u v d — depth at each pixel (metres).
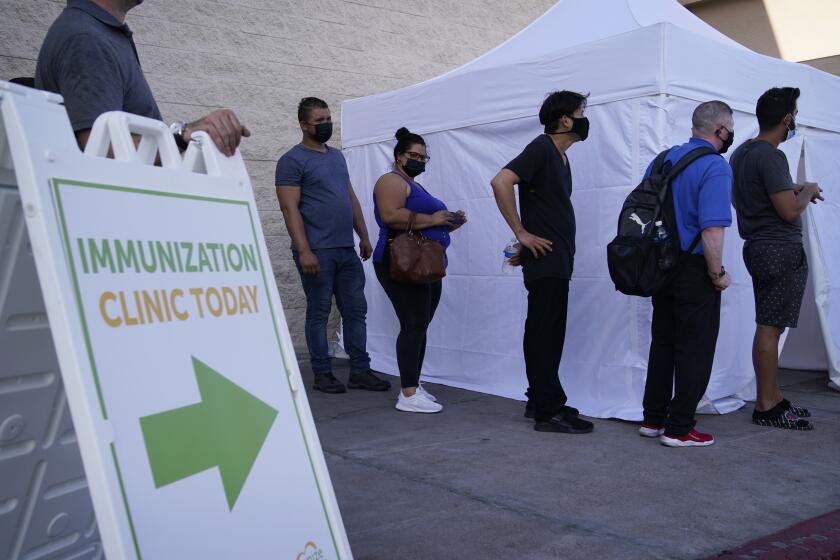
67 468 1.75
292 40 6.74
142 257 1.51
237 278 1.76
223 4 6.34
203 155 1.84
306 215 5.20
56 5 5.49
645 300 4.44
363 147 6.23
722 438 4.15
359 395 5.23
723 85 4.66
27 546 1.74
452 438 4.10
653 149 4.33
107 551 1.28
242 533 1.54
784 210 4.27
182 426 1.48
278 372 1.78
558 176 4.11
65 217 1.37
